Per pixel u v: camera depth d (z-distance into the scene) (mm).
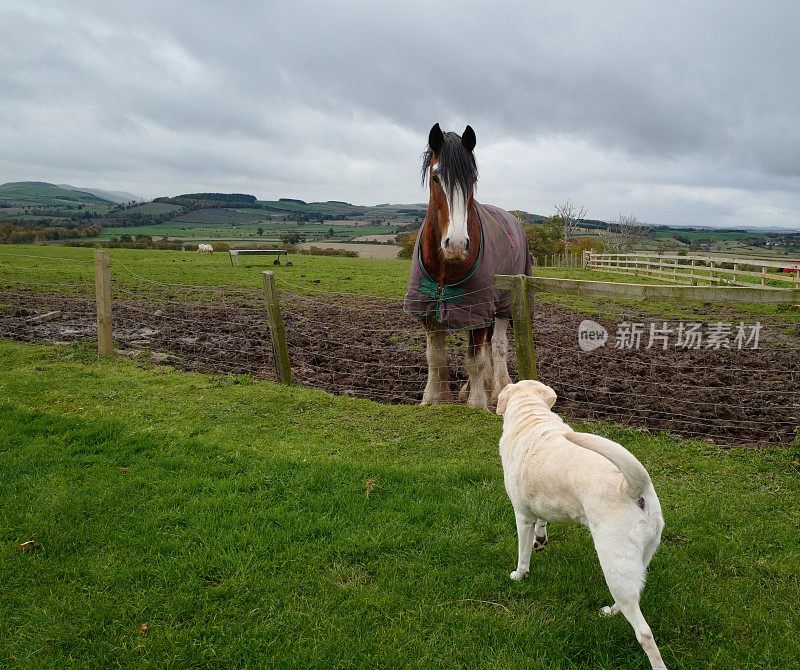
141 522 4422
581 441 2982
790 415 7121
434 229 6711
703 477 5363
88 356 9578
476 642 3299
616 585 2854
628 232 71688
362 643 3271
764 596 3662
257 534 4270
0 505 4637
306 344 11422
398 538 4258
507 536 4348
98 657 3160
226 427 6574
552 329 13625
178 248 54906
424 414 7090
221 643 3277
